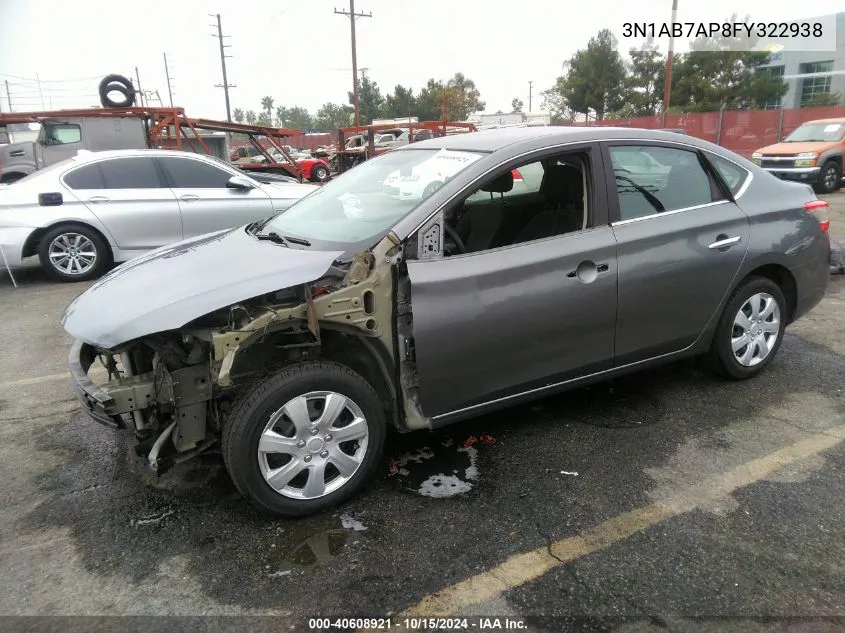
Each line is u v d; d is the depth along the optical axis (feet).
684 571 8.06
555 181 11.96
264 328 8.73
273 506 9.11
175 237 26.37
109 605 7.75
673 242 11.68
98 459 11.33
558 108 145.28
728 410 12.51
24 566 8.50
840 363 14.73
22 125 51.01
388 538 8.89
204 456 11.29
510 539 8.79
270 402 8.79
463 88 197.88
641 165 11.79
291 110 330.13
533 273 10.28
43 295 23.59
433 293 9.53
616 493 9.82
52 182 24.98
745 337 13.28
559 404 13.00
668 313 11.88
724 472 10.32
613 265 11.01
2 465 11.16
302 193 28.55
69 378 15.20
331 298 9.07
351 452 9.78
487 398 10.46
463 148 11.51
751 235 12.71
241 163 57.16
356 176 13.10
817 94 110.01
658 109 124.06
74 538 9.09
